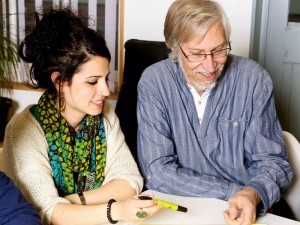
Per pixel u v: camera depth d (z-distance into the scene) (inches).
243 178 59.6
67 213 46.2
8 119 125.4
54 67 46.5
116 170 54.4
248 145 58.4
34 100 124.0
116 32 111.5
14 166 48.2
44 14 47.8
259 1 100.2
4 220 38.5
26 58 49.0
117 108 75.4
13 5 121.1
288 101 107.6
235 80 59.6
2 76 109.4
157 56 73.2
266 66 107.2
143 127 59.2
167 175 55.2
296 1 100.0
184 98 59.5
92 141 53.5
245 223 46.1
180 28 53.5
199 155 59.7
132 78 75.5
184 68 56.8
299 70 104.1
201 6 52.4
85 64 45.6
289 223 47.4
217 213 48.7
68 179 51.5
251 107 58.7
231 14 99.6
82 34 46.0
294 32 102.0
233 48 101.4
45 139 50.1
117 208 45.6
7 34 118.0
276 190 52.3
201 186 53.5
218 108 58.9
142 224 45.4
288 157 63.2
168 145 58.1
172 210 48.4
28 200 47.2
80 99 47.1
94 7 111.1
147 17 106.8
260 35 105.3
